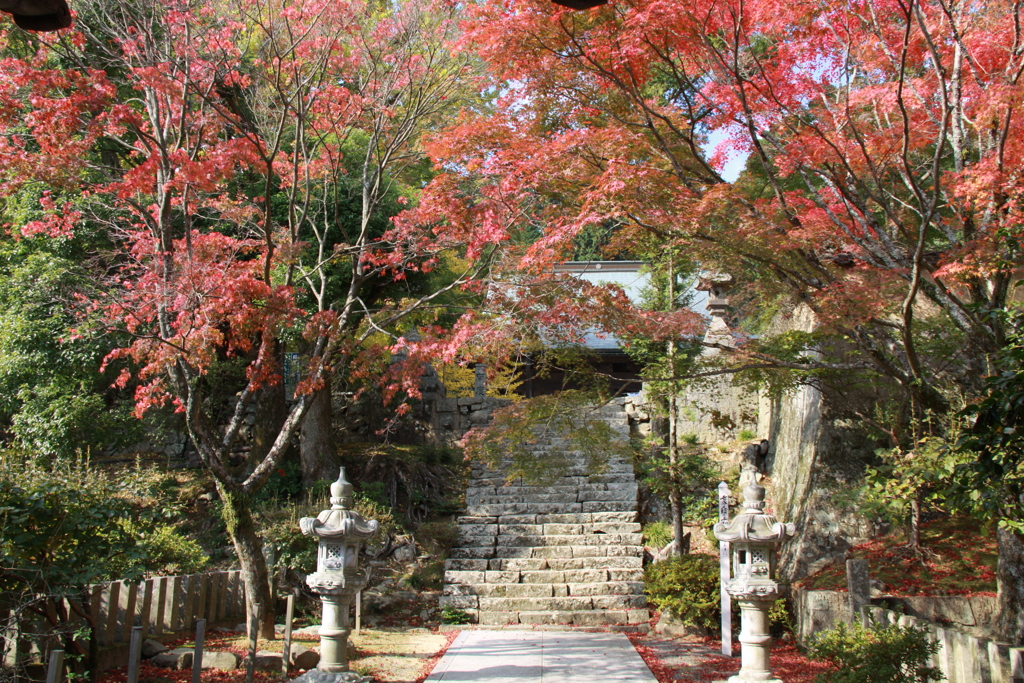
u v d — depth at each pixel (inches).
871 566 346.3
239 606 371.9
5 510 200.5
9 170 273.9
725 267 276.5
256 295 311.0
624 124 287.0
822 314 248.5
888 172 295.1
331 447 531.2
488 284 306.7
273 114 390.0
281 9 340.8
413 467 544.7
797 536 401.7
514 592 429.7
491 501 523.2
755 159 355.3
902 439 343.0
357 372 354.9
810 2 244.8
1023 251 219.6
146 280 308.5
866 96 267.3
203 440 320.8
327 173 402.6
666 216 243.8
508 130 283.3
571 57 266.8
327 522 251.0
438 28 366.6
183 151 301.3
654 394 420.5
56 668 172.7
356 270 368.2
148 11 324.2
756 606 262.8
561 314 277.7
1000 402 159.5
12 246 439.8
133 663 204.8
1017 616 244.2
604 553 459.2
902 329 232.1
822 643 245.9
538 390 729.6
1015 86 210.4
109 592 261.3
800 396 450.9
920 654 216.7
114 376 492.4
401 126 384.8
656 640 362.9
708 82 275.9
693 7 238.2
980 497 181.0
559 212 285.3
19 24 102.0
